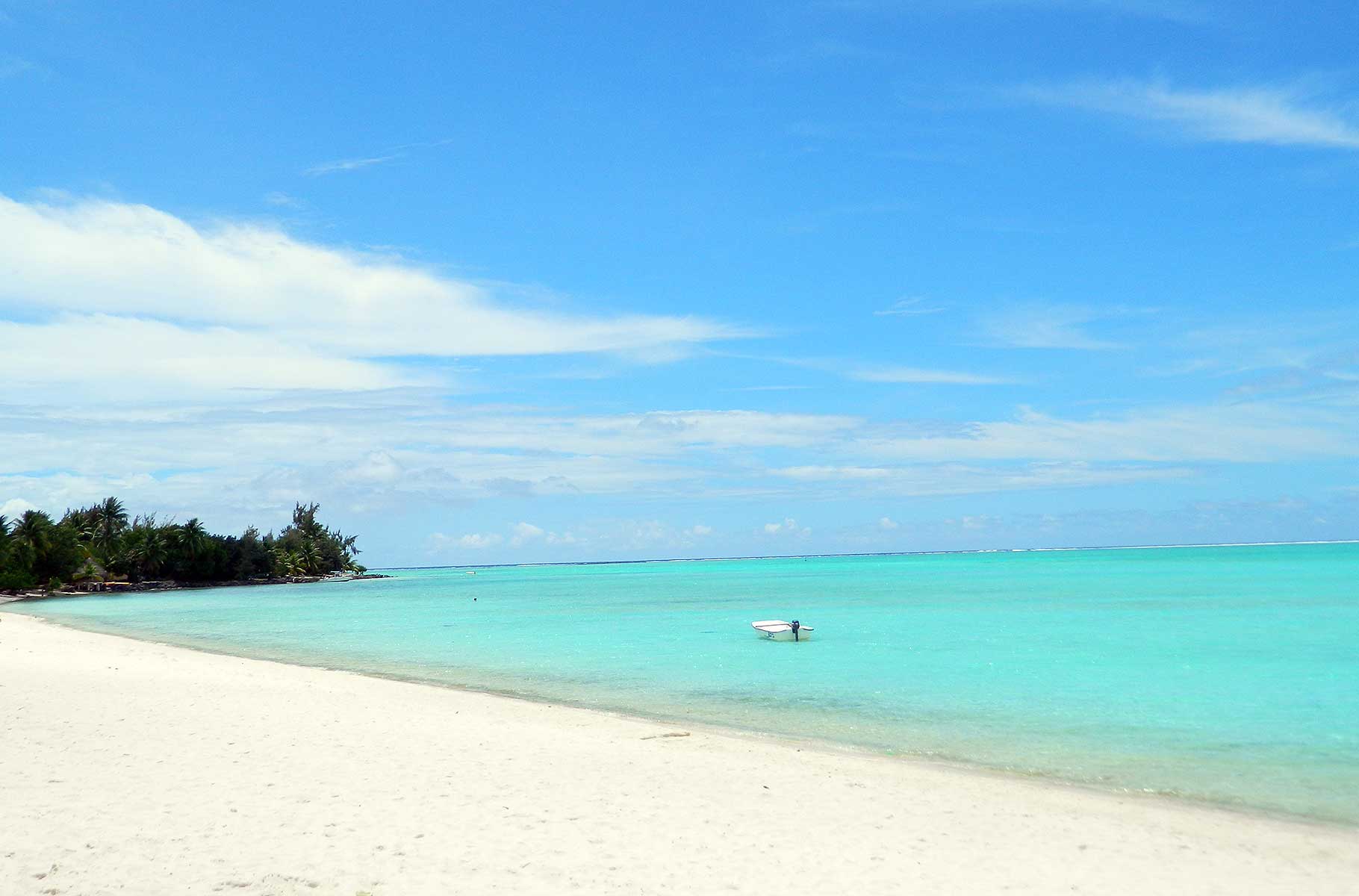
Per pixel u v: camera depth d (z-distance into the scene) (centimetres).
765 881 932
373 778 1352
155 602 9681
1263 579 9538
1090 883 961
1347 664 3053
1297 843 1138
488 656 3672
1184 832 1181
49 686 2236
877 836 1113
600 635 4647
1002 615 5472
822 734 1930
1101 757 1694
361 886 880
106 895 826
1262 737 1884
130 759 1434
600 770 1462
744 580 13700
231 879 883
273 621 6181
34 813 1094
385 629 5341
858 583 11244
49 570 11756
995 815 1242
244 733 1691
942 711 2228
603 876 934
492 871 937
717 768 1503
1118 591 7831
